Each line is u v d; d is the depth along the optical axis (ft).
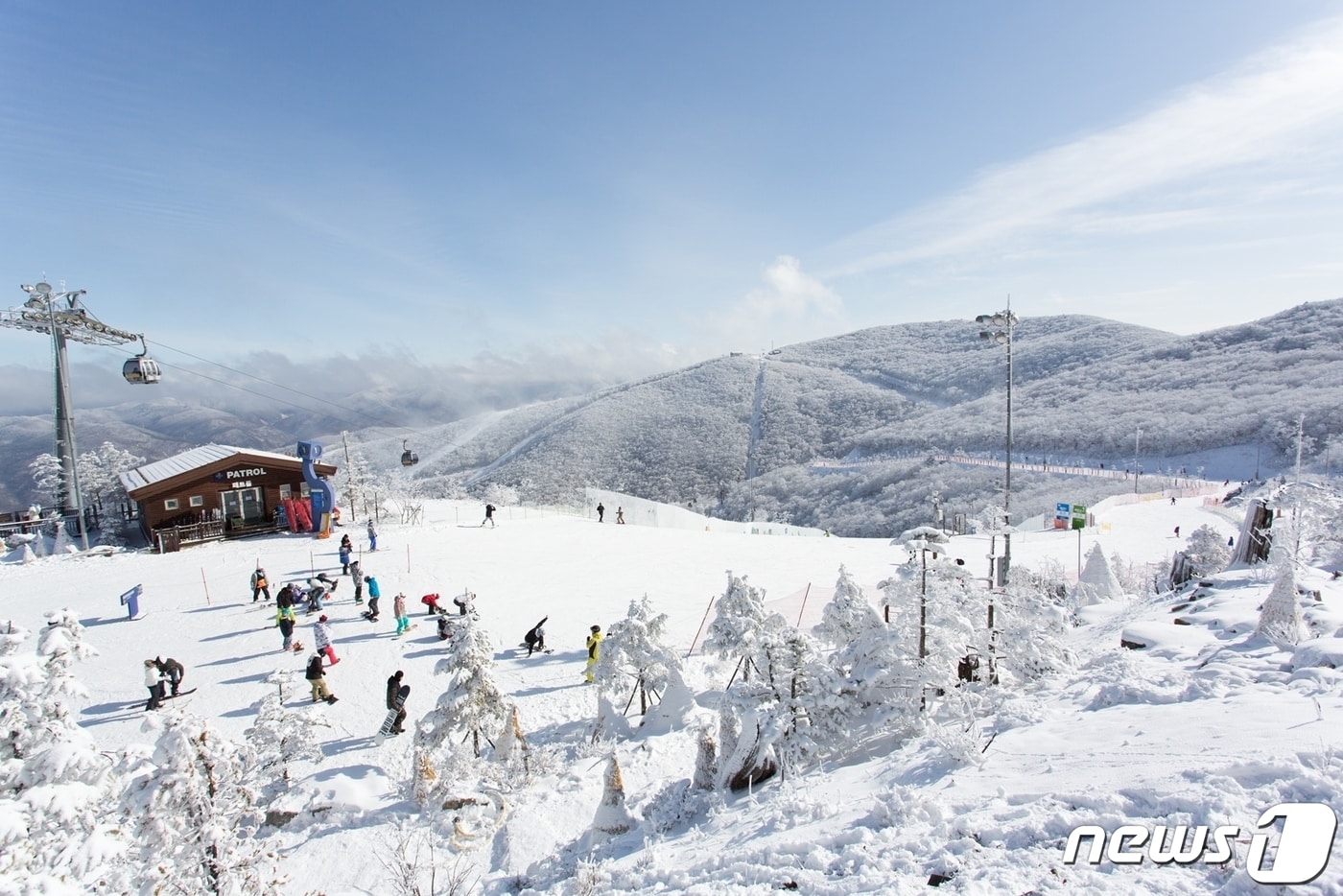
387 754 40.24
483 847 30.78
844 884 16.79
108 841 20.74
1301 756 16.56
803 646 35.01
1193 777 16.84
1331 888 11.98
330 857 30.12
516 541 102.47
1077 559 98.32
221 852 22.47
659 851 25.36
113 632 61.11
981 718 30.58
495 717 39.19
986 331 54.85
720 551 100.68
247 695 48.26
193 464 110.73
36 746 21.62
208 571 82.53
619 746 40.75
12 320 101.91
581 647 58.85
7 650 22.18
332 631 61.00
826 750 32.55
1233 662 28.94
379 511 123.03
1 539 101.96
